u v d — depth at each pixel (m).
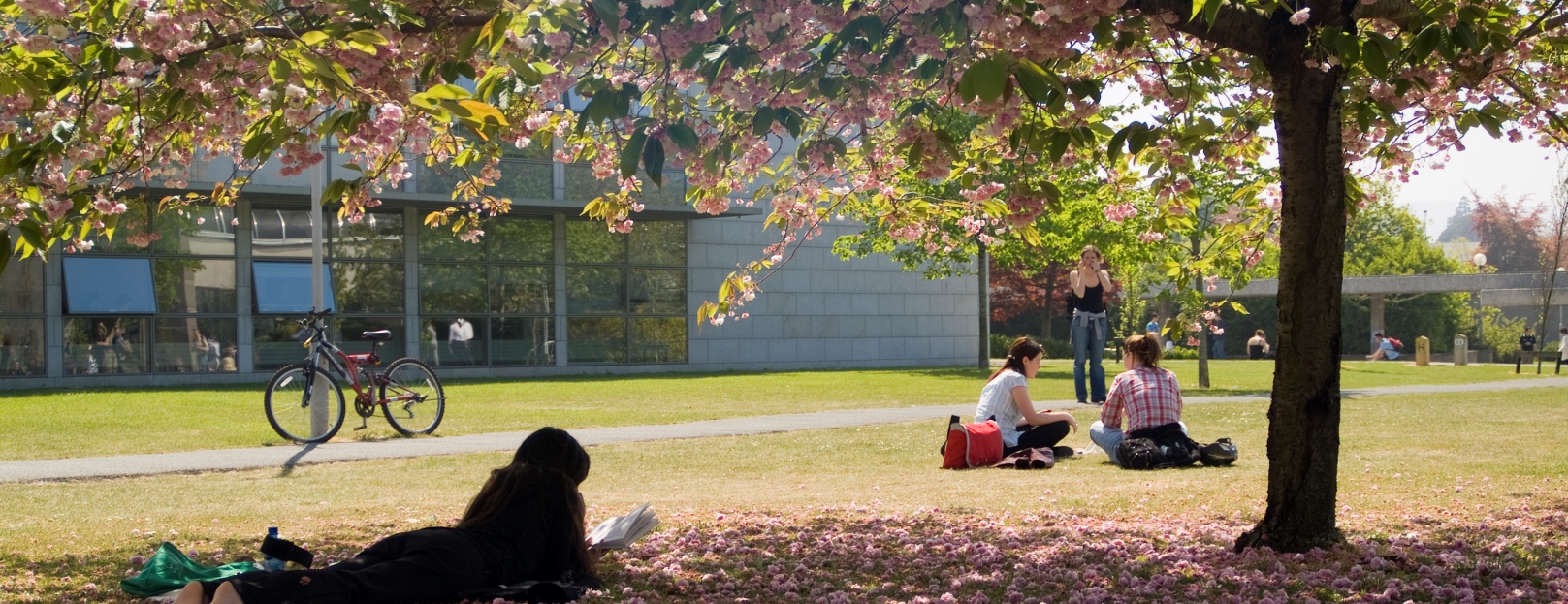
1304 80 4.93
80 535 6.61
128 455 11.32
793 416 15.76
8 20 4.77
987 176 6.56
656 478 9.61
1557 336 52.16
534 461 4.89
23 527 6.96
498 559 4.57
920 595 4.69
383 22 4.28
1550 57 6.70
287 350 26.08
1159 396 9.73
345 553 5.97
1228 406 15.81
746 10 4.46
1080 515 6.93
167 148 6.09
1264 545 5.33
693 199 6.22
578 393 20.77
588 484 9.20
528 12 4.12
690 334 31.52
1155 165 6.01
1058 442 10.61
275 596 3.89
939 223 7.14
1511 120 6.65
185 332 24.98
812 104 5.02
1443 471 8.59
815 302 33.62
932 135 4.93
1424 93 6.10
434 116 4.22
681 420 15.35
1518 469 8.63
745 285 6.99
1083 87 4.50
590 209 6.82
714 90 4.70
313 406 12.65
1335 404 5.22
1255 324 54.66
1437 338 54.25
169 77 4.60
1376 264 71.81
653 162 4.15
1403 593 4.50
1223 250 7.50
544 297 29.45
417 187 26.38
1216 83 6.54
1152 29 5.06
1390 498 7.22
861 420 15.08
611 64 5.09
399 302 27.47
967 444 9.90
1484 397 18.19
